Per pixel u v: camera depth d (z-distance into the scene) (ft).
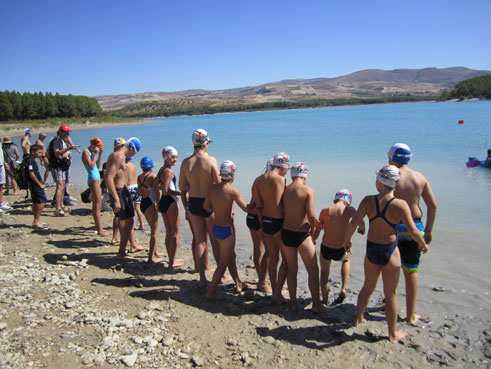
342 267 17.38
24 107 313.32
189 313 15.60
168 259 22.76
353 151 68.18
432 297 16.94
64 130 32.50
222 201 16.56
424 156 58.75
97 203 26.78
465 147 68.23
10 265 20.22
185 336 13.73
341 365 12.34
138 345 12.75
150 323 14.44
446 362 12.54
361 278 19.47
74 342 12.60
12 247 23.84
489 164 46.70
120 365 11.57
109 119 351.87
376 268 13.91
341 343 13.62
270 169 17.92
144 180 21.29
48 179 55.26
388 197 13.53
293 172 16.07
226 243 16.74
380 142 81.41
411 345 13.48
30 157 27.86
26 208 35.83
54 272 19.48
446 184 38.75
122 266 21.18
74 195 43.09
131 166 25.32
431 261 20.45
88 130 219.20
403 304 16.62
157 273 20.30
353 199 33.86
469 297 16.79
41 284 17.63
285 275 16.79
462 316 15.35
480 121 140.36
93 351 12.14
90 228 29.37
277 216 16.44
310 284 15.85
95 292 17.21
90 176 26.53
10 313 14.40
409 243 14.64
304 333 14.28
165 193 20.39
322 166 52.54
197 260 19.24
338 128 136.46
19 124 253.65
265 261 18.07
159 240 27.25
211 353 12.71
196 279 19.61
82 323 13.92
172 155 19.98
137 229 30.35
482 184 38.14
